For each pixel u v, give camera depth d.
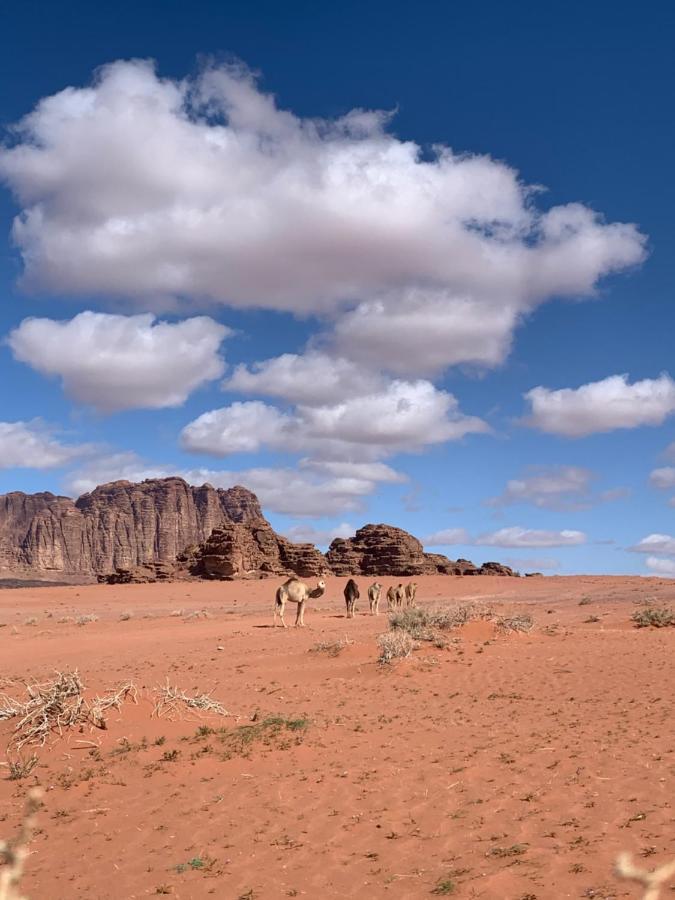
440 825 9.54
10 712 15.32
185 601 84.81
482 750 13.13
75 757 13.67
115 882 8.62
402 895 7.58
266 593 91.25
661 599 54.84
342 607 64.75
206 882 8.41
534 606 55.16
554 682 19.78
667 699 16.78
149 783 12.20
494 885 7.48
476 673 21.55
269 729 14.67
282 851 9.16
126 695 16.23
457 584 96.62
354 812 10.33
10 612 73.31
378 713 17.00
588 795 10.13
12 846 2.16
